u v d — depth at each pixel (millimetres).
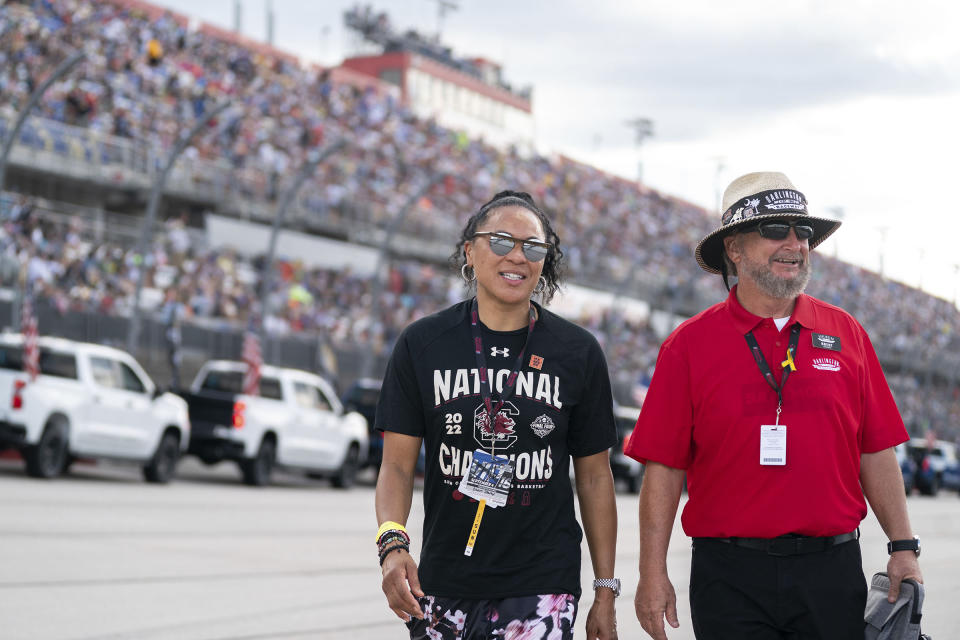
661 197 67000
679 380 4207
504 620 3963
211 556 11695
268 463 22266
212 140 38688
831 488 4043
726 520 4094
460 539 3998
